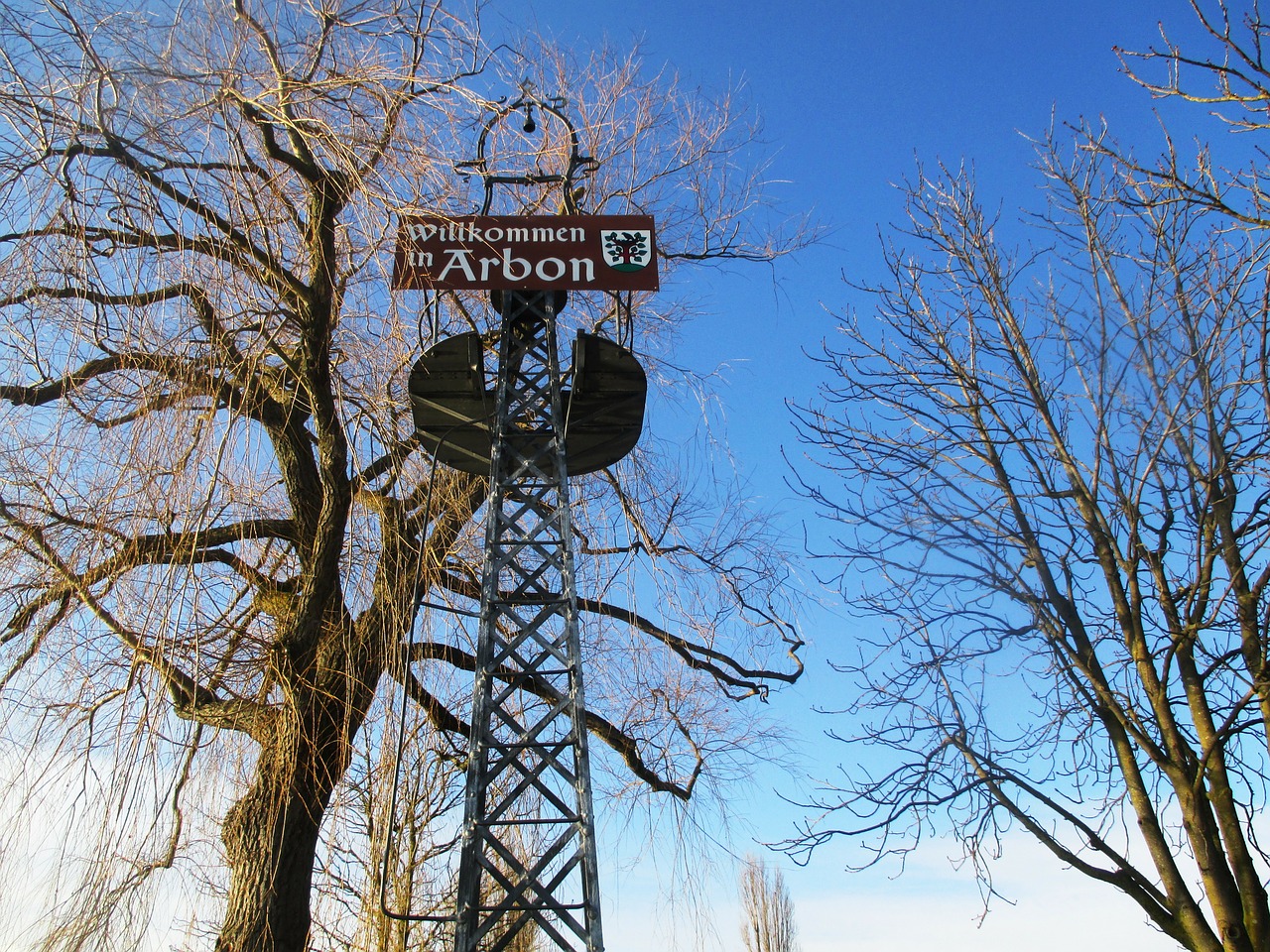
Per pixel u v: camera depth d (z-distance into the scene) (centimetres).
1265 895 493
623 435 756
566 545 598
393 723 642
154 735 531
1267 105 498
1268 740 513
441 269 687
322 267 661
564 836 499
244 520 737
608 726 936
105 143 539
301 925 649
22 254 533
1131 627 564
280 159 629
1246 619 533
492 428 693
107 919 500
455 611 719
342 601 741
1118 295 561
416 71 653
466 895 479
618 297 739
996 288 645
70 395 571
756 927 2252
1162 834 528
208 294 602
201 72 563
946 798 572
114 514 562
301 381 704
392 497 788
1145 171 554
